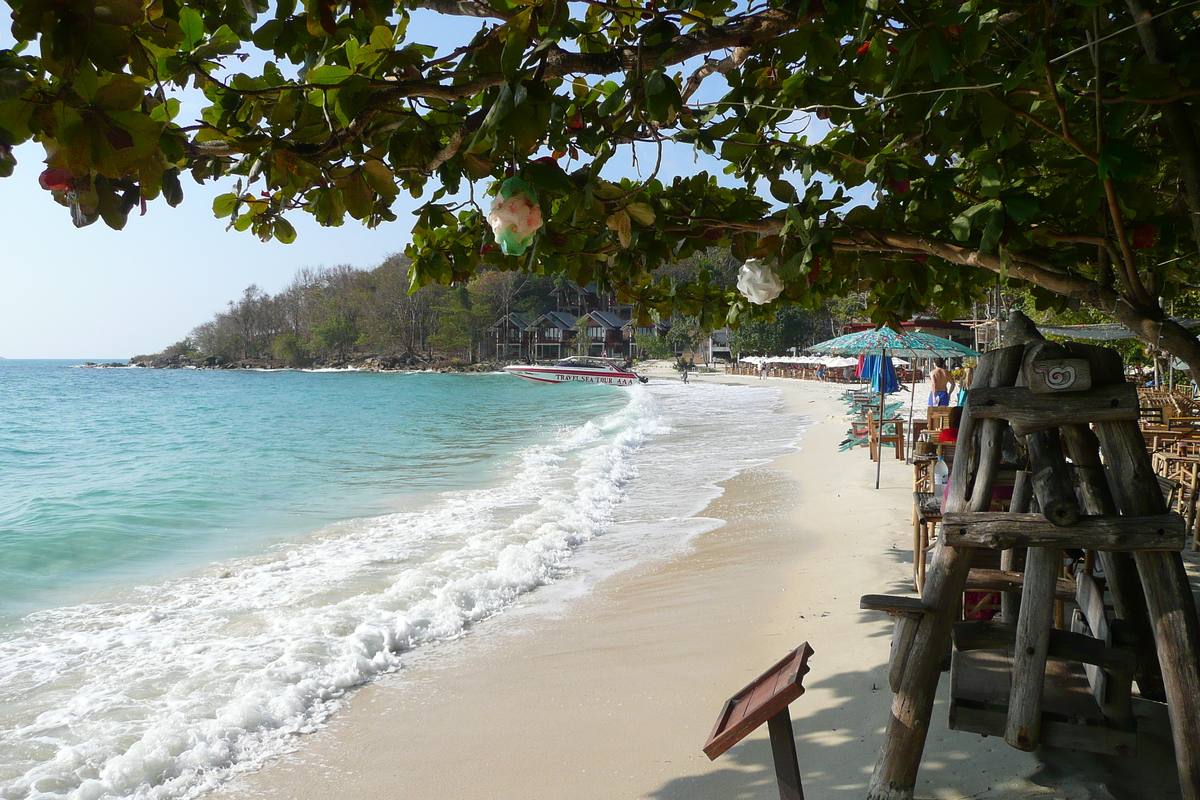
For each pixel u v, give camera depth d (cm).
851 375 6100
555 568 806
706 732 401
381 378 10131
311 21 190
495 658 552
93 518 1170
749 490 1254
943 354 1184
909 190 282
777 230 293
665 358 11369
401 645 585
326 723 457
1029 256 281
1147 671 254
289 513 1215
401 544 943
